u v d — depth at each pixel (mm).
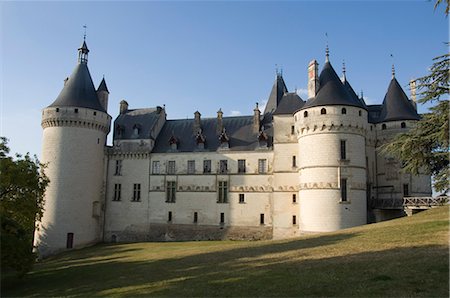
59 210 51656
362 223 42719
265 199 51594
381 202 46500
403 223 29625
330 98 44531
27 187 36125
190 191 54531
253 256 25047
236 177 53156
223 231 52406
